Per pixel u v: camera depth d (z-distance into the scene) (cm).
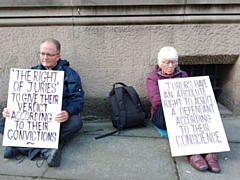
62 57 314
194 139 241
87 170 230
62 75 251
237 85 329
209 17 304
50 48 251
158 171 229
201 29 309
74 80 266
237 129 306
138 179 219
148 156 252
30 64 316
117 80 323
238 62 323
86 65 317
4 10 297
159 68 290
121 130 304
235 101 334
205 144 240
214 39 313
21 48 311
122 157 250
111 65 318
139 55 315
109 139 283
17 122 247
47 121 246
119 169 232
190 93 255
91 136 290
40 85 250
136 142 277
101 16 302
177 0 295
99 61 316
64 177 221
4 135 244
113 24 304
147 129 308
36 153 244
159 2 295
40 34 306
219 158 250
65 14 299
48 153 236
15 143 243
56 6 295
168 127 245
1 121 254
